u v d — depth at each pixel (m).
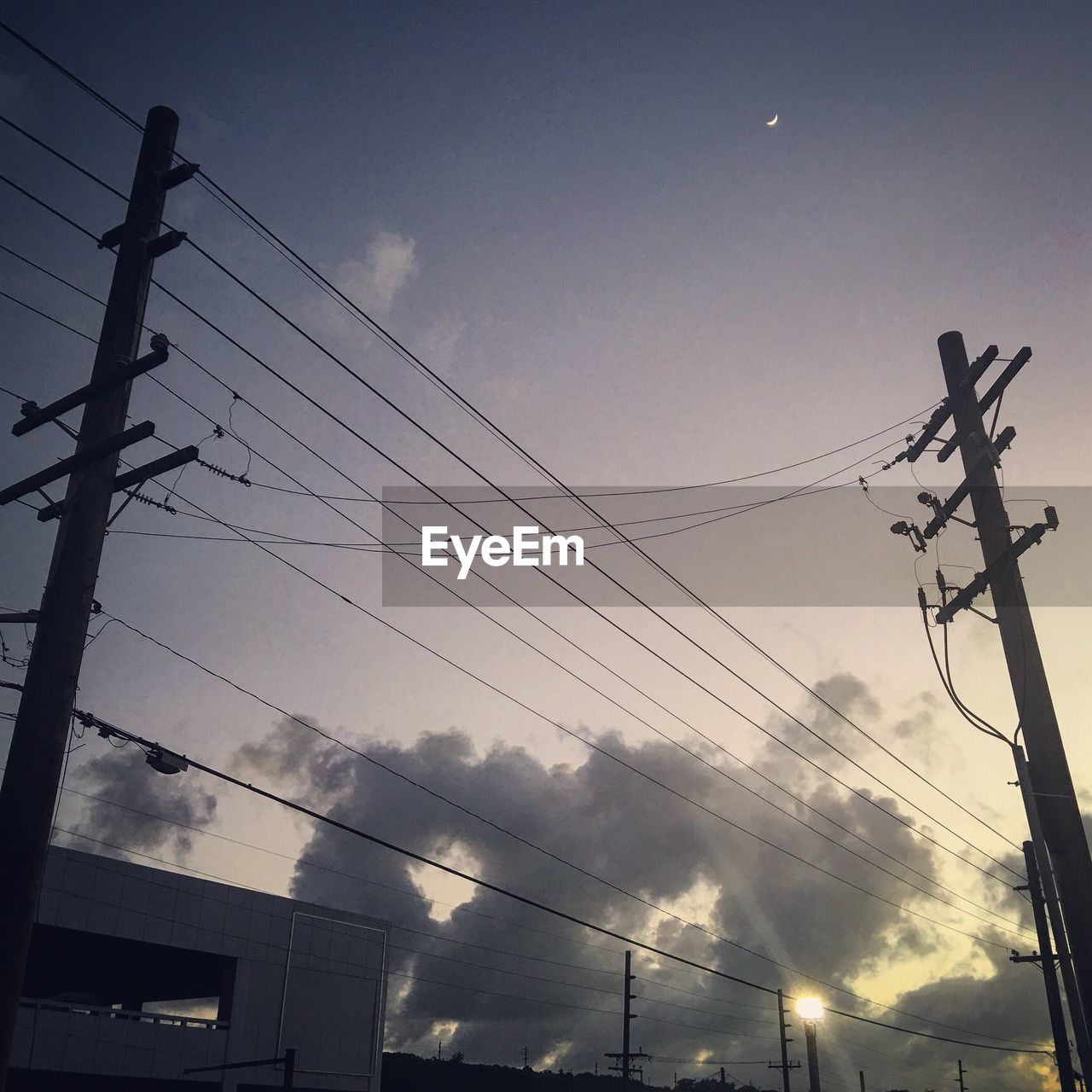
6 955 8.96
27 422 11.62
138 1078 39.22
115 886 38.81
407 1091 78.44
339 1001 46.06
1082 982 12.95
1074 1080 23.22
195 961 44.34
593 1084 90.88
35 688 9.95
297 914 45.53
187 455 11.59
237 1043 41.09
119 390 11.61
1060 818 13.75
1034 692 14.59
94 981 49.75
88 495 10.93
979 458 16.17
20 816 9.40
